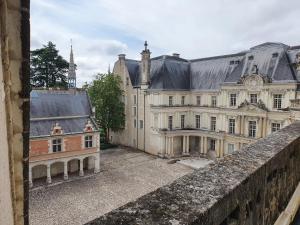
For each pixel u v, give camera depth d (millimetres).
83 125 33438
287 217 8898
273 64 35594
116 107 48344
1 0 2053
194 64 48281
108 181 31250
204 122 43688
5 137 2332
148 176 33219
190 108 45531
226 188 5234
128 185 29969
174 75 45344
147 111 44938
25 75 2352
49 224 21141
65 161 31250
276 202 8695
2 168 2342
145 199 4645
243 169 6469
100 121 47688
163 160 41062
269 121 34688
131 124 49062
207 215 4348
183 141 43938
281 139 10352
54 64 55469
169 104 43500
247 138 36719
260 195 6969
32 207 24062
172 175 33812
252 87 36281
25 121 2455
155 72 45781
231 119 39656
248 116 36969
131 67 49688
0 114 2234
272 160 7750
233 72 40188
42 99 32906
